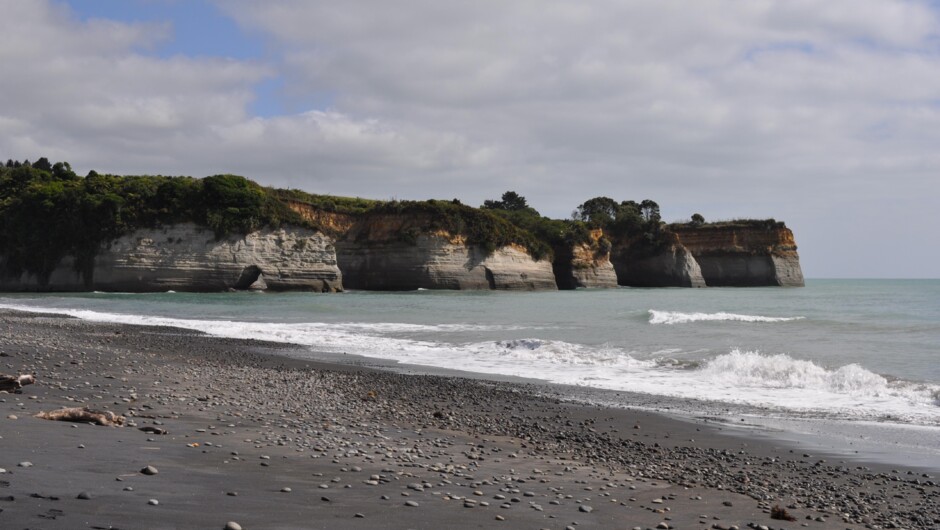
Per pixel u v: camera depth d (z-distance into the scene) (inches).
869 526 297.7
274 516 237.9
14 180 4173.2
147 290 3415.4
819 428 533.6
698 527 279.4
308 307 2169.0
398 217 4259.4
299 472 315.0
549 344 1091.9
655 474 381.4
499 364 939.3
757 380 773.3
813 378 764.6
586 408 610.9
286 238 3703.3
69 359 768.3
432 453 400.5
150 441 353.1
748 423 551.5
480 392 689.0
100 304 2308.1
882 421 564.1
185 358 908.6
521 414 574.6
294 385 688.4
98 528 200.7
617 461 413.4
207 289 3489.2
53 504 220.5
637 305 2428.6
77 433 350.3
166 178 3912.4
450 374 840.3
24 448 300.5
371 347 1149.1
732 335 1248.2
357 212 4554.6
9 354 765.3
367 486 298.4
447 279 4151.1
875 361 898.1
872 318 1675.7
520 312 1989.4
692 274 5698.8
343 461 350.3
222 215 3540.8
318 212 4384.8
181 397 552.7
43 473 259.6
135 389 580.1
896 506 333.7
